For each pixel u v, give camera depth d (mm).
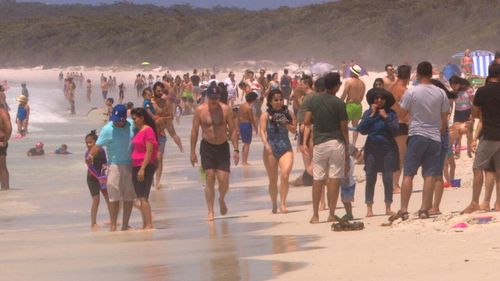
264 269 27047
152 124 41125
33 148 83250
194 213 46531
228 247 32781
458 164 58125
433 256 26281
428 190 35594
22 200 55156
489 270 23266
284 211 43688
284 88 131625
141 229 41125
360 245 30094
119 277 27281
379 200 45188
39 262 31312
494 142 35562
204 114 43031
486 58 127812
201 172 45656
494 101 35406
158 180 58219
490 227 30844
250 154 80625
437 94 35750
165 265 29109
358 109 63844
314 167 38312
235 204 49406
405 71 43938
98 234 40062
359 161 60812
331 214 38531
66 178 66375
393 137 39219
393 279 23453
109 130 41094
